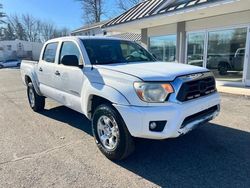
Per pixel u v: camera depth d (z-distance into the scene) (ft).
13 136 16.22
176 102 11.06
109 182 10.58
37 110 22.25
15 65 126.31
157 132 10.96
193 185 10.26
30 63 22.30
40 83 20.10
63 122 19.04
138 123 10.90
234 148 13.52
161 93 10.92
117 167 11.88
